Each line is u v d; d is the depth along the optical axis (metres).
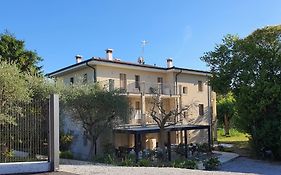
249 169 20.67
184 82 33.94
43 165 10.73
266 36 26.92
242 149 30.23
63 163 17.16
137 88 29.77
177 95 32.38
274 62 25.70
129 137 27.80
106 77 27.89
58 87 20.81
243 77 26.73
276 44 26.70
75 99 21.64
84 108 22.34
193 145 28.19
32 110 11.31
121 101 23.12
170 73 33.03
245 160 24.61
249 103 26.00
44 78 20.64
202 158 24.59
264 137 25.30
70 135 26.47
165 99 32.91
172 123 27.23
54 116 11.00
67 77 30.53
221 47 28.64
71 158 22.91
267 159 25.27
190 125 28.94
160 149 24.39
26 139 11.17
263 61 26.38
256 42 27.28
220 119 45.66
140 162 18.62
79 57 31.47
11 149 11.09
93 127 23.03
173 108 32.34
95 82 24.34
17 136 11.14
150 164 18.61
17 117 11.29
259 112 25.47
